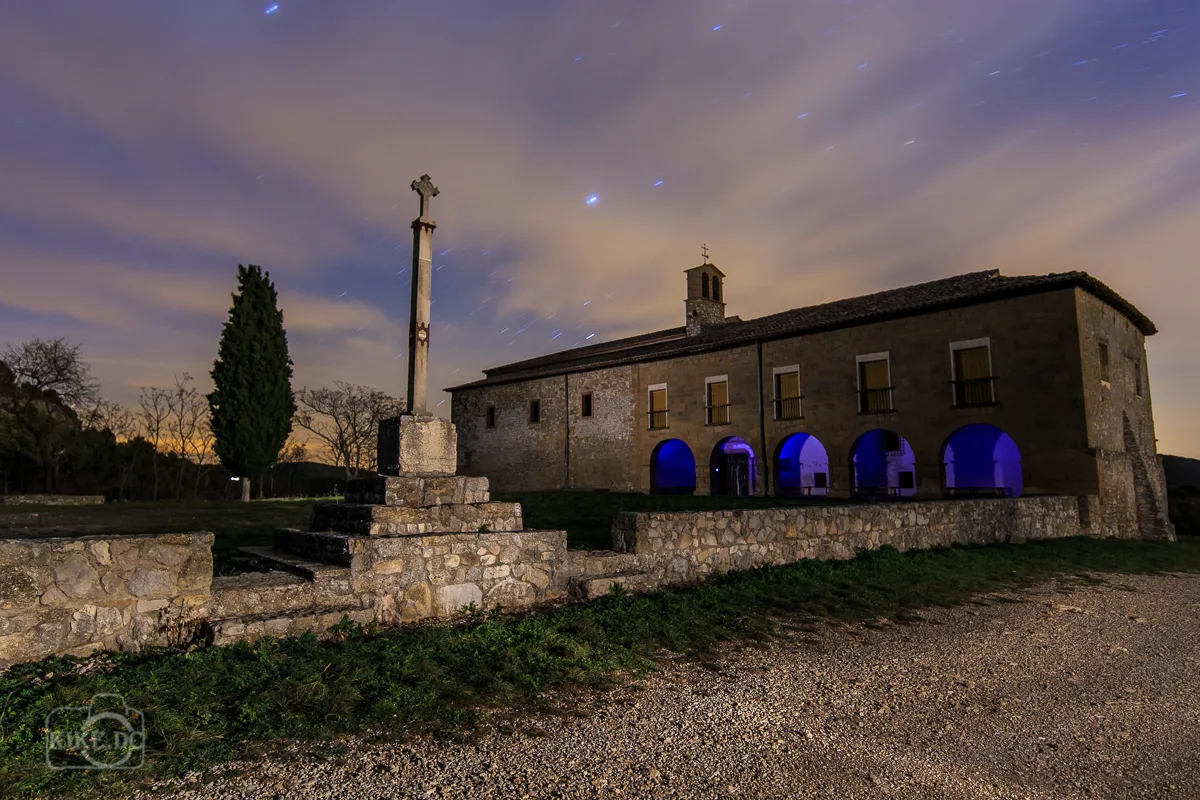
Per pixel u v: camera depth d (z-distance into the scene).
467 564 6.03
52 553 4.21
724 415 23.56
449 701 4.01
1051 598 8.01
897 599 7.39
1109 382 17.75
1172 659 5.52
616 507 16.05
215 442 24.09
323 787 2.99
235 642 4.50
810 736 3.75
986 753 3.58
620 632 5.62
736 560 8.16
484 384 31.50
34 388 31.59
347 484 6.91
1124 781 3.29
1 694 3.60
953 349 18.36
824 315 21.95
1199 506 23.36
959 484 21.80
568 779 3.15
